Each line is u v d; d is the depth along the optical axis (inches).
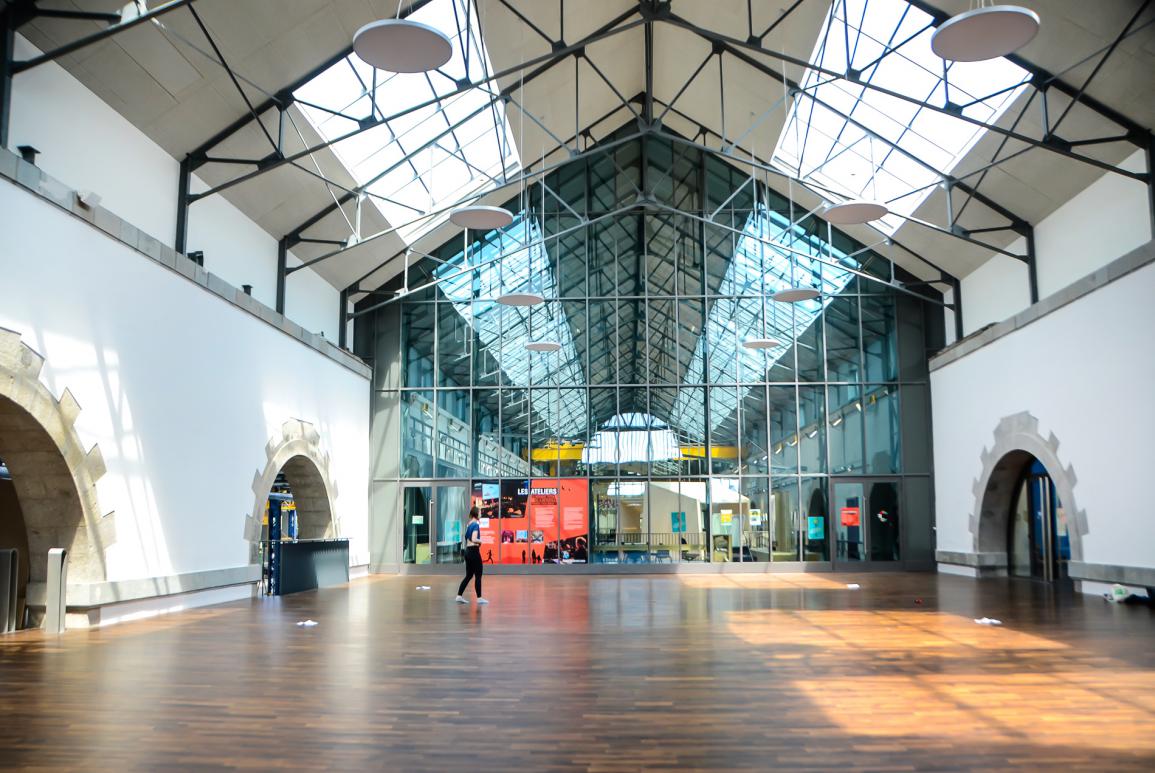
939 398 1010.1
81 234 505.0
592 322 1075.9
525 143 941.2
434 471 1064.8
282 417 799.7
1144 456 611.5
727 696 315.0
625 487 1056.2
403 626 526.0
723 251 1075.9
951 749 243.9
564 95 898.7
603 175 1084.5
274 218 794.2
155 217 616.1
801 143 887.1
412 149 819.4
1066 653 409.4
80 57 516.4
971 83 670.5
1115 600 629.9
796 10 689.0
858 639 458.3
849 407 1052.5
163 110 592.7
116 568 538.9
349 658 405.4
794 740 253.8
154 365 582.6
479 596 679.1
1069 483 715.4
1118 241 670.5
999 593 719.1
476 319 1082.1
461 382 1075.9
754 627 510.3
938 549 1013.2
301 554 804.6
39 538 513.3
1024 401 794.2
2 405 449.1
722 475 1052.5
